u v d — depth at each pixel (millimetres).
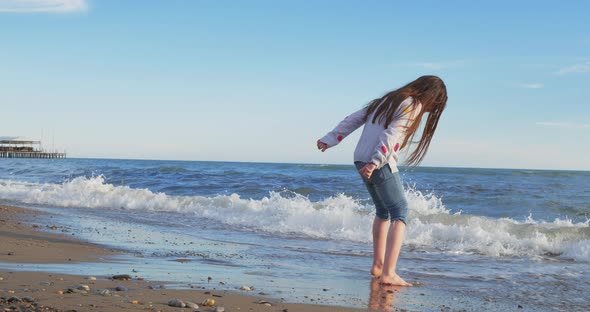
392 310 3328
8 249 5180
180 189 18203
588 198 14734
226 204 11016
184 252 5777
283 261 5395
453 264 5602
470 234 7141
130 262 4844
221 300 3201
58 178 24547
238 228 8438
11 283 3312
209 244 6609
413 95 3988
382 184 4199
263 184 18766
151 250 5832
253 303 3182
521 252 6477
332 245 6785
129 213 10633
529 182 22031
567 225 8164
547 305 3730
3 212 9445
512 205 13500
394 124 3973
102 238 6770
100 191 13555
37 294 2963
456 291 4125
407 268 5273
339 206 10016
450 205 13742
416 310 3389
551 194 16047
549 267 5496
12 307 2566
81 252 5340
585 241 6590
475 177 26922
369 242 7121
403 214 4266
